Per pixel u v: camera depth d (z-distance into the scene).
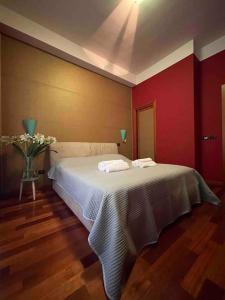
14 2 2.09
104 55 3.28
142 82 3.99
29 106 2.56
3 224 1.56
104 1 2.08
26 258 1.10
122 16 2.32
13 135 2.41
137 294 0.84
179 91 3.19
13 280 0.92
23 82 2.51
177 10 2.23
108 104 3.73
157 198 1.38
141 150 4.18
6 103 2.35
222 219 1.61
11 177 2.42
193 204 1.88
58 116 2.89
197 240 1.28
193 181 1.91
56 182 2.44
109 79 3.76
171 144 3.36
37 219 1.67
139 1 2.09
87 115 3.32
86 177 1.52
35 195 2.37
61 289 0.87
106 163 1.95
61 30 2.59
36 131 2.62
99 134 3.55
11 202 2.14
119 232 0.95
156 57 3.40
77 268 1.01
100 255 0.97
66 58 2.94
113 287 0.82
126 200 1.10
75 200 1.57
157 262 1.05
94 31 2.62
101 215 1.01
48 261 1.07
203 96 3.17
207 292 0.83
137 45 2.99
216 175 3.02
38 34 2.45
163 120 3.51
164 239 1.30
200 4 2.15
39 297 0.82
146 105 3.91
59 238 1.33
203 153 3.19
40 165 2.71
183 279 0.92
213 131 3.05
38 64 2.66
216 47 2.95
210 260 1.06
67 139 3.02
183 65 3.09
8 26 2.19
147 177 1.42
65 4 2.12
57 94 2.88
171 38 2.84
